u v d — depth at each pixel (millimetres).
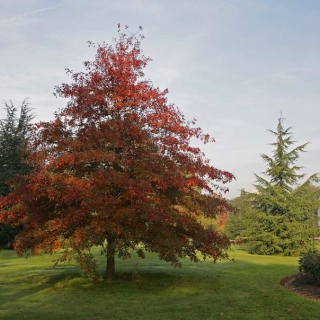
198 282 11711
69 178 9820
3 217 10430
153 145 10602
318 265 11320
